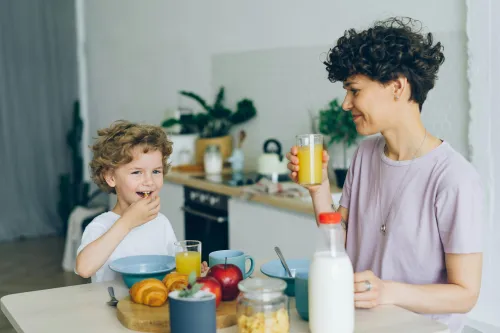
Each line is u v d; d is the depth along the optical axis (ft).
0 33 20.33
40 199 21.39
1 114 20.57
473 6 8.79
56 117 21.44
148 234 6.85
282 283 4.39
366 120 5.44
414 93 5.29
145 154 6.36
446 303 4.97
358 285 4.78
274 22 13.08
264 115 13.71
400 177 5.48
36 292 5.49
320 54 11.85
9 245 19.99
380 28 5.25
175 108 16.99
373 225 5.72
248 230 11.25
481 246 5.09
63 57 21.35
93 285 5.65
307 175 5.64
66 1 21.25
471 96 8.93
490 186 8.82
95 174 6.73
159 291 4.81
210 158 13.98
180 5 16.39
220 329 4.57
